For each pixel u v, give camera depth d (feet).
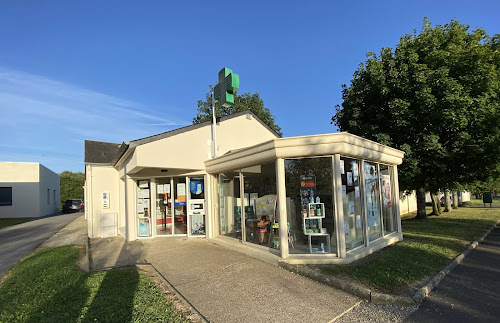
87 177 41.55
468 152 36.96
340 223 21.72
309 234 22.68
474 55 35.99
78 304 15.39
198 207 35.09
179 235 35.50
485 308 14.55
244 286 18.02
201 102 79.05
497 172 40.55
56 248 31.22
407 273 18.83
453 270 20.70
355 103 42.70
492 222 43.57
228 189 31.19
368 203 26.53
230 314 14.35
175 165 31.60
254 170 26.43
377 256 23.26
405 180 40.73
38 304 15.80
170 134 31.32
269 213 24.59
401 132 39.65
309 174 23.13
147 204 36.04
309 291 17.03
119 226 41.39
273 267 21.67
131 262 24.56
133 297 16.17
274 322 13.53
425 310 14.47
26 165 91.09
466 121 33.45
